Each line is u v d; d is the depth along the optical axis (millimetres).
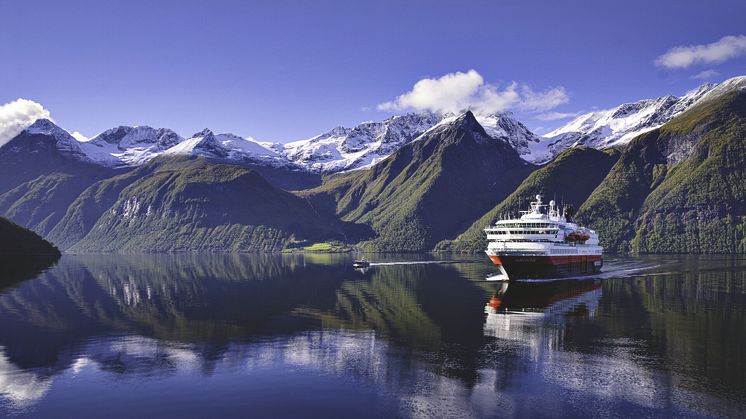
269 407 63219
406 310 121688
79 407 63438
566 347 86938
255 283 184875
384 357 82062
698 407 62438
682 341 90062
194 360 81125
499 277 195125
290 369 76625
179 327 104500
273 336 96312
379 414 61156
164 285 178875
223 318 113562
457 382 70812
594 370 75062
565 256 179375
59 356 83750
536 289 157000
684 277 186875
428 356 82562
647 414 60719
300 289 165000
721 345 87438
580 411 61656
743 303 126938
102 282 188750
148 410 62562
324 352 85125
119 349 87750
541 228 174750
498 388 68562
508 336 94750
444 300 136500
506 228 180000
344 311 121125
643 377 71938
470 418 60062
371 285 174375
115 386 70062
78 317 115312
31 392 68062
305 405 63750
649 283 168375
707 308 120375
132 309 125938
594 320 107875
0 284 179750
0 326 105812
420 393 67188
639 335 94562
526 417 60125
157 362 80312
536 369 75625
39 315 117875
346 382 71062
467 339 92812
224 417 60594
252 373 74938
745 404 63219
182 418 60375
